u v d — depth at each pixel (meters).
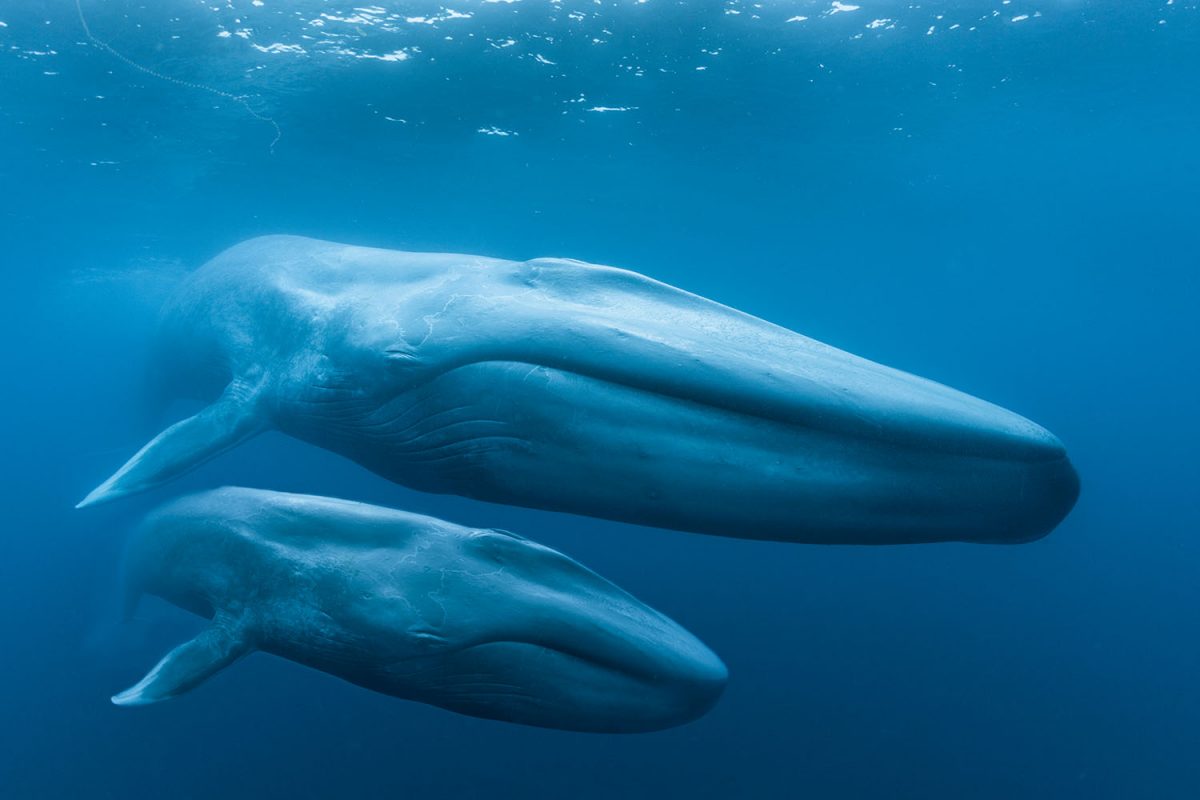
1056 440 2.84
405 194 20.41
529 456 3.26
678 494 3.00
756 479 2.90
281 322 4.95
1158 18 15.73
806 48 15.05
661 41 14.05
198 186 18.31
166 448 4.77
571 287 3.67
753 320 3.50
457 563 3.71
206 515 4.27
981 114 20.38
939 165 24.52
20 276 25.80
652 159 20.25
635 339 3.14
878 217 30.22
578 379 3.18
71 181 17.59
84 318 31.48
